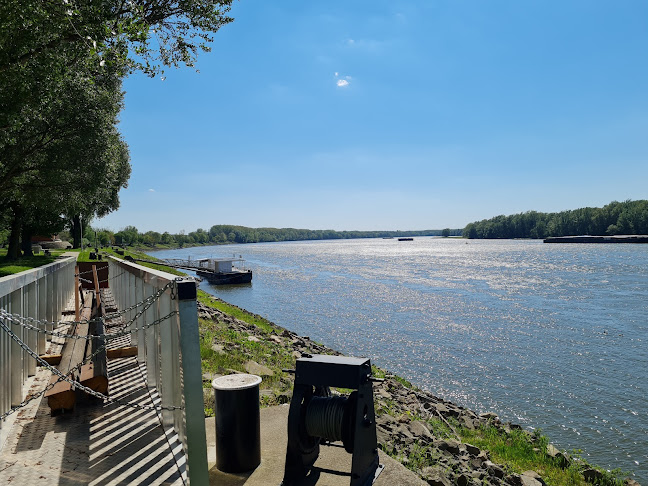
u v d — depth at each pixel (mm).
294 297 41062
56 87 16125
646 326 26203
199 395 3664
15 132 20547
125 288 8672
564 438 12258
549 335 24359
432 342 22969
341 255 125188
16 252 38875
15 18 12414
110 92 23219
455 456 7254
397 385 12969
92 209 36469
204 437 3668
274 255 134000
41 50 14000
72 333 7207
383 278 56719
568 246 142250
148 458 4148
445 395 15547
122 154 47406
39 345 7102
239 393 4391
